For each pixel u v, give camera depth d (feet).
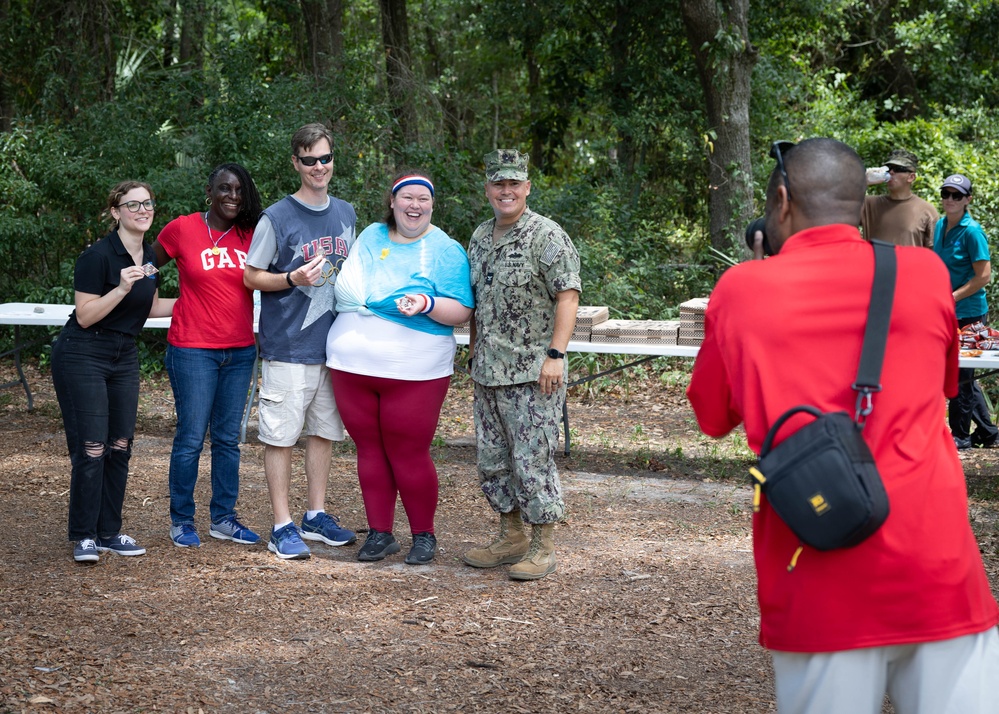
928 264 6.43
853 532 5.82
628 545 16.63
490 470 14.96
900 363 6.21
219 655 11.80
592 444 24.95
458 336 23.07
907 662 6.30
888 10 54.39
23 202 36.86
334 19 45.98
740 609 13.56
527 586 14.47
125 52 47.91
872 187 44.42
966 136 48.91
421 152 39.17
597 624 12.98
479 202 39.29
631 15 43.39
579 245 36.52
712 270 40.93
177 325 15.66
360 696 10.80
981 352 20.24
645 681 11.25
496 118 60.18
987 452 23.41
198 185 35.96
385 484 15.56
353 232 15.88
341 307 15.05
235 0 56.95
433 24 60.64
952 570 6.09
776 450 6.08
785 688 6.40
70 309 26.04
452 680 11.23
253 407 28.71
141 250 14.89
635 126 42.39
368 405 15.07
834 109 47.60
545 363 14.01
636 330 22.31
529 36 47.16
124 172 37.19
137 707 10.37
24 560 15.17
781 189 6.76
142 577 14.49
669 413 29.04
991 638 6.35
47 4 46.93
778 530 6.28
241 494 19.72
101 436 14.84
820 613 6.08
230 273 15.46
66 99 44.06
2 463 21.88
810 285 6.31
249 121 37.01
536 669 11.55
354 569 15.15
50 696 10.50
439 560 15.71
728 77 39.40
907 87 54.65
